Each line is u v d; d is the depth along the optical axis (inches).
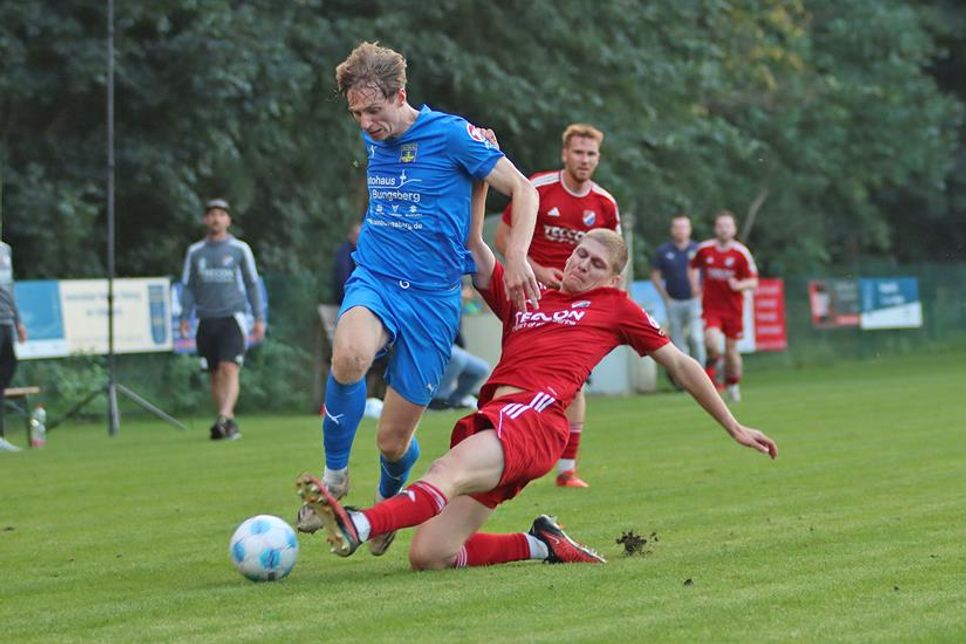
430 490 618.8
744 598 572.7
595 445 1302.9
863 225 3666.3
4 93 2135.8
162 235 2320.4
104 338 1871.3
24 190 2134.6
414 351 694.5
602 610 553.6
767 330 2664.9
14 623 565.6
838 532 756.0
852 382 2230.6
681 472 1072.2
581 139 1042.7
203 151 2257.6
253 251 2484.0
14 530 852.0
